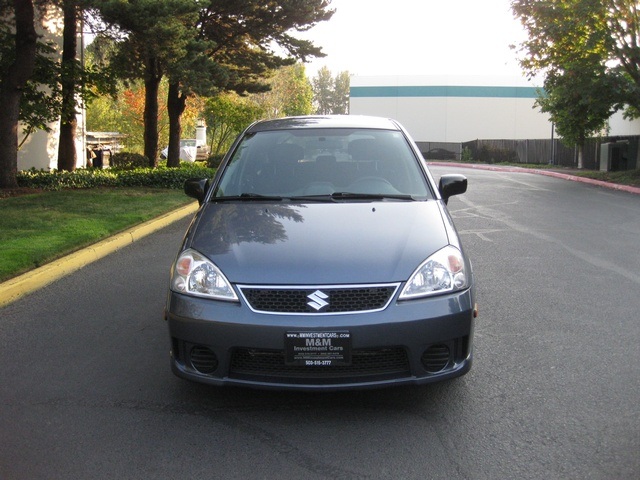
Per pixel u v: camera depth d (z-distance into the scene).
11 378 4.21
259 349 3.37
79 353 4.68
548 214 12.16
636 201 14.50
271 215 4.14
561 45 19.64
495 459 3.09
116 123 43.78
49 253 7.47
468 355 3.61
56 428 3.46
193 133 50.31
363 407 3.68
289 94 55.12
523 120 55.94
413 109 56.06
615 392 3.87
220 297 3.47
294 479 2.92
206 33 21.86
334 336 3.31
